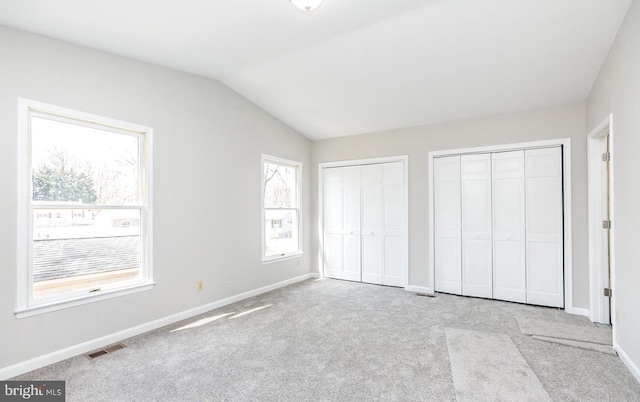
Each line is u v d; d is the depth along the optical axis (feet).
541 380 7.75
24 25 8.19
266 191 16.80
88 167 9.77
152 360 8.82
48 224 8.87
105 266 10.11
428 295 15.33
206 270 13.06
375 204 17.67
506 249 14.23
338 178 18.90
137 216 10.99
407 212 16.46
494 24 9.06
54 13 7.84
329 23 9.16
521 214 13.92
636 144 7.66
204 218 13.02
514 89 12.38
